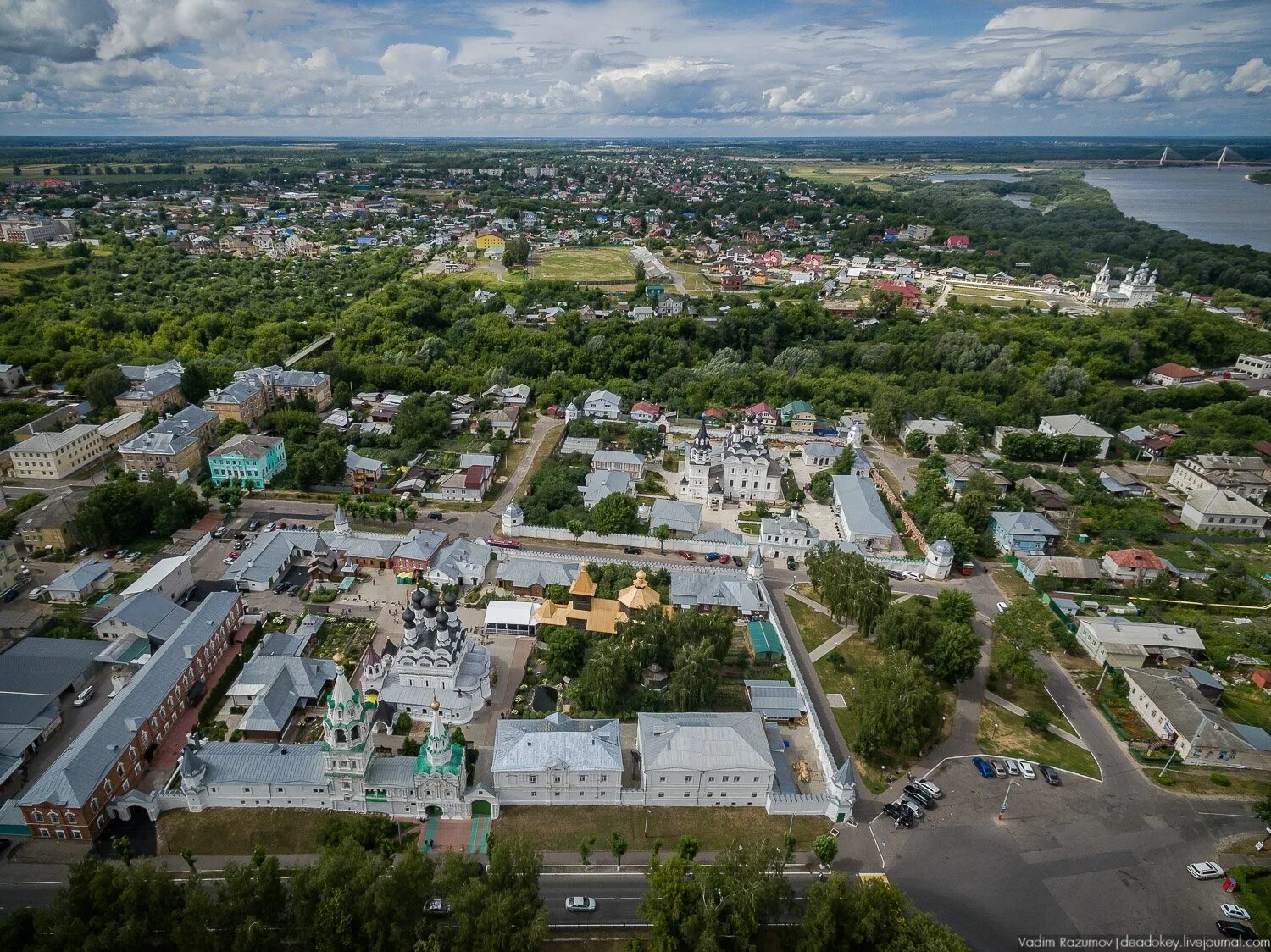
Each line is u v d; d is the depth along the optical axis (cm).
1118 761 13800
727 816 12481
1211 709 14112
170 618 16000
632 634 15238
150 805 11869
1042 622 17700
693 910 10012
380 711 13850
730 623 15688
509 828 12119
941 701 14588
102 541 19162
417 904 9894
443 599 14300
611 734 12812
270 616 17012
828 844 11231
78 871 9875
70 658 14738
